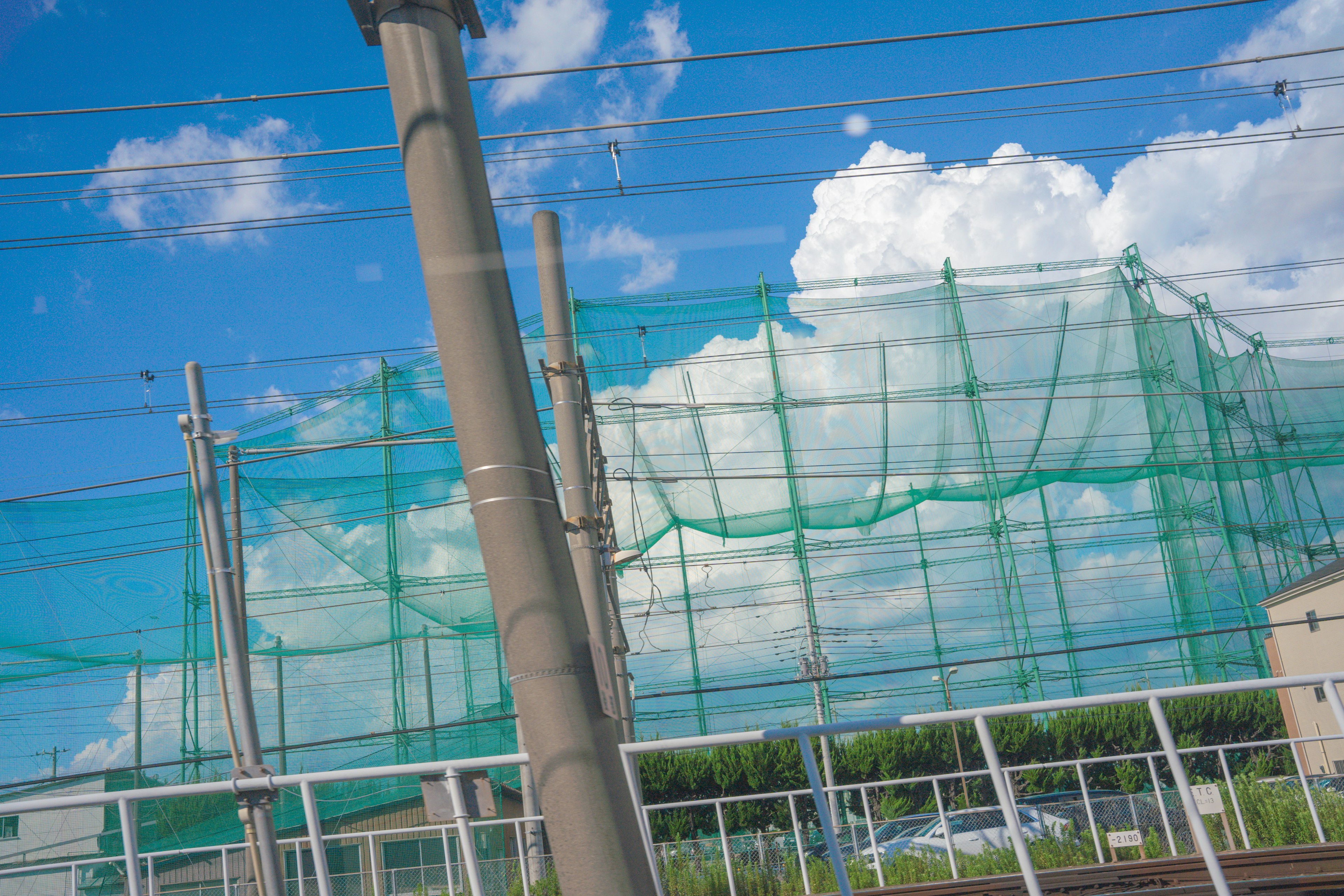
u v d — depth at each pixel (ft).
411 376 42.29
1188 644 82.89
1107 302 64.69
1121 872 21.61
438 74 9.09
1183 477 81.66
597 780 8.09
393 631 79.00
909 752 69.26
